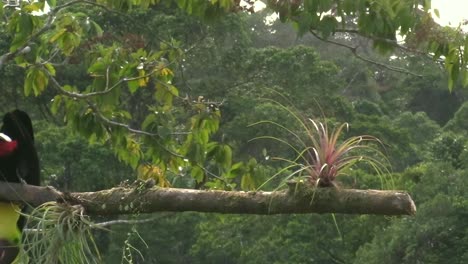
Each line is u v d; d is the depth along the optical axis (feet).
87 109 34.55
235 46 110.11
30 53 33.53
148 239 97.81
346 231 90.48
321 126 19.01
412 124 132.87
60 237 19.20
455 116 133.49
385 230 89.56
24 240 19.53
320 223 91.81
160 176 35.50
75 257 19.34
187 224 101.04
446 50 30.42
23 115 24.14
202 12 31.89
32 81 34.22
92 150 99.81
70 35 33.42
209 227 96.48
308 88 111.65
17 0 32.96
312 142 19.17
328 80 113.60
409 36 30.19
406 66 77.77
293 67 110.73
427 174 92.43
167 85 35.58
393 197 17.61
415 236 88.94
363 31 29.32
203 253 100.89
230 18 106.52
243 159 88.38
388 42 30.09
